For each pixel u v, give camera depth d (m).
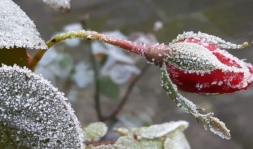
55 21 1.03
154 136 0.28
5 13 0.21
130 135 0.28
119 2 1.17
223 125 0.22
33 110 0.21
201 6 1.20
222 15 1.16
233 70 0.22
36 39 0.21
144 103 0.87
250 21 1.14
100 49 0.53
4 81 0.21
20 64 0.23
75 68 0.57
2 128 0.21
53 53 0.56
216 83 0.23
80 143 0.21
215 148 0.78
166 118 0.84
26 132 0.21
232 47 0.23
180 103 0.23
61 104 0.21
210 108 0.86
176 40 0.24
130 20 1.12
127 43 0.24
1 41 0.21
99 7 1.15
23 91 0.21
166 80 0.23
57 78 0.60
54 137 0.21
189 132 0.81
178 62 0.23
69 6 0.26
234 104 0.87
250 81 0.22
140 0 1.21
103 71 0.56
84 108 0.82
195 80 0.23
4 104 0.21
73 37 0.24
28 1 1.10
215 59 0.23
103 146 0.24
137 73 0.57
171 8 1.18
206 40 0.23
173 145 0.28
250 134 0.81
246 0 1.22
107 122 0.57
